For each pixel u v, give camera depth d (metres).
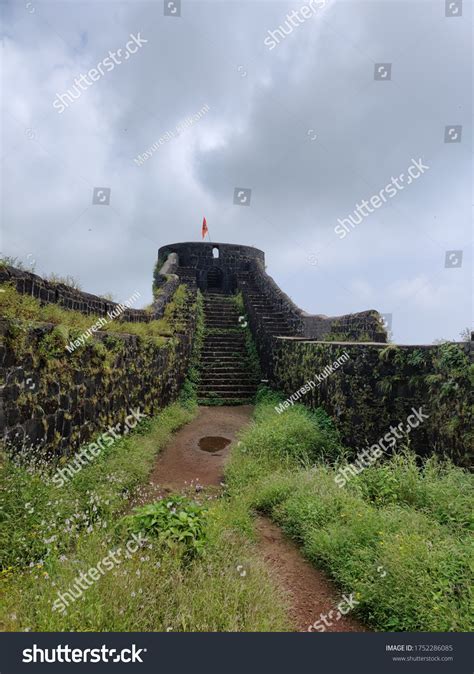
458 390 4.05
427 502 3.75
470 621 2.43
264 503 4.51
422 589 2.67
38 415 3.90
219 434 7.83
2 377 3.34
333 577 3.29
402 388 4.97
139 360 7.22
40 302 5.06
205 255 20.05
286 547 3.81
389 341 6.96
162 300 12.16
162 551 2.99
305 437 5.94
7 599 2.40
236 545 3.45
